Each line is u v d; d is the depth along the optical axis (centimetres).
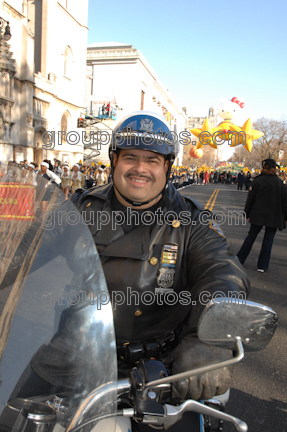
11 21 1659
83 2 2400
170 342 116
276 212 464
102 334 77
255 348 78
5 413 67
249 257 567
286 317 333
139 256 106
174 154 116
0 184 95
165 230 112
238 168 5066
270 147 2644
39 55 2081
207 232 116
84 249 87
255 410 210
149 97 3784
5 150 1650
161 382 75
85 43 2459
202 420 103
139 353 109
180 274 112
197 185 2891
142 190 109
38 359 73
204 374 80
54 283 82
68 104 2302
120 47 3419
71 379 73
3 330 75
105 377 73
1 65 1584
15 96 1731
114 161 116
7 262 87
